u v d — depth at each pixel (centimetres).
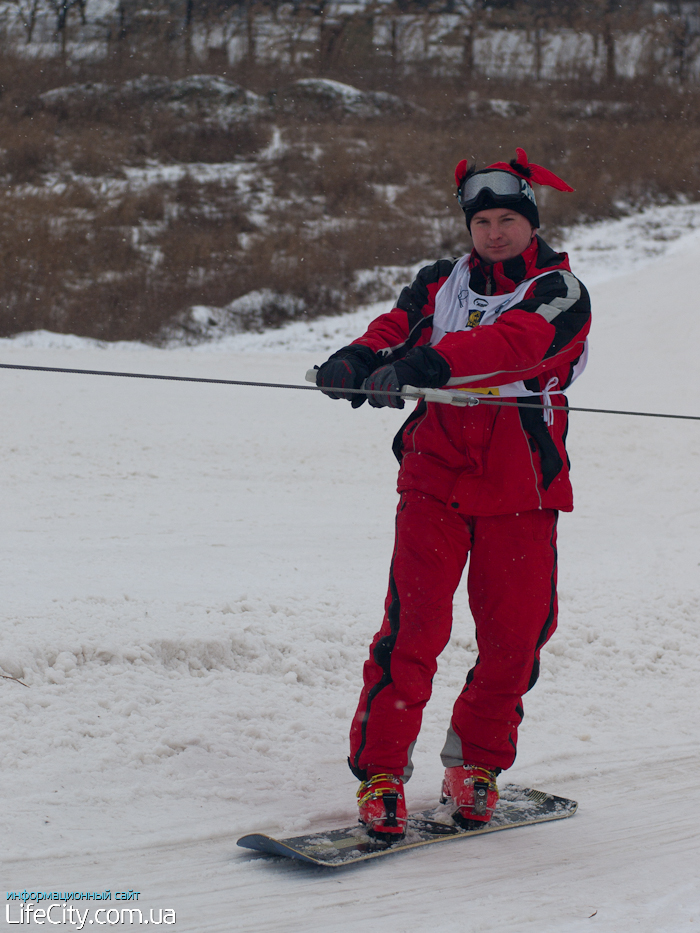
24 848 466
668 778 626
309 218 4003
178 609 785
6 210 3678
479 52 6700
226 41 6475
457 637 831
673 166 4747
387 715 504
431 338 557
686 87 6225
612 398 2298
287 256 3606
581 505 1540
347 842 490
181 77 5753
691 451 1877
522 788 593
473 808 528
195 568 966
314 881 458
